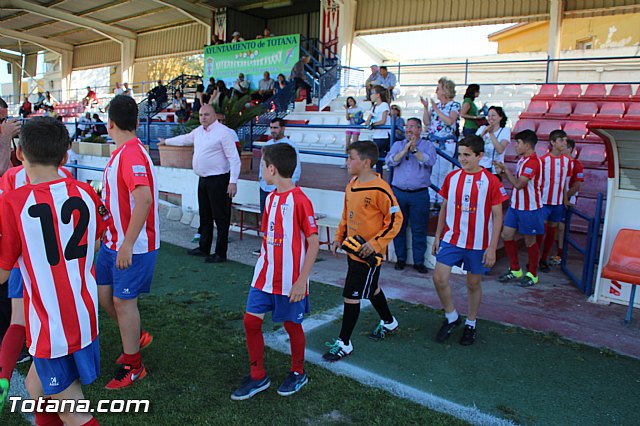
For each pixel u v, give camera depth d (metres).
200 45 23.44
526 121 11.38
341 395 3.17
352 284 3.66
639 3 13.25
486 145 6.42
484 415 2.97
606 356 3.82
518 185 5.31
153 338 3.94
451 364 3.65
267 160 3.11
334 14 17.97
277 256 3.09
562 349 3.93
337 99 15.97
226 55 18.86
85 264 2.34
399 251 6.18
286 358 3.69
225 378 3.35
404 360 3.70
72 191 2.32
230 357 3.66
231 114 10.08
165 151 9.59
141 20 24.53
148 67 26.45
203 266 6.11
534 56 16.66
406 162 5.96
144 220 3.10
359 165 3.74
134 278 3.18
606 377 3.49
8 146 4.05
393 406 3.05
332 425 2.85
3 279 2.23
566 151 6.19
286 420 2.88
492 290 5.41
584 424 2.92
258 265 3.17
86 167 8.55
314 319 4.48
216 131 6.05
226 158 6.14
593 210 8.48
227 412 2.95
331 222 6.73
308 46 18.62
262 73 18.12
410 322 4.45
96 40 29.39
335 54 18.11
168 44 25.08
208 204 6.36
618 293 4.94
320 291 5.27
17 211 2.17
